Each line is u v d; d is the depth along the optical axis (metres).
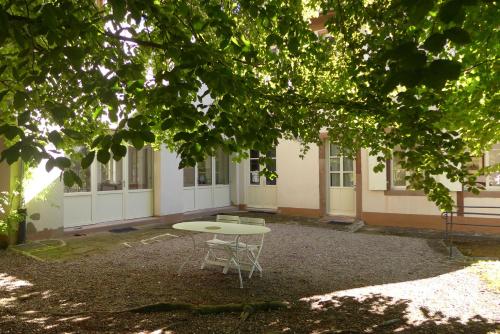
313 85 4.87
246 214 14.26
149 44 3.62
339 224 12.22
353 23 4.35
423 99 3.75
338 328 4.44
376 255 8.21
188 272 6.77
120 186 11.55
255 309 4.91
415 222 11.52
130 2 2.97
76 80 3.84
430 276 6.59
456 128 4.29
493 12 2.65
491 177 10.61
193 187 14.01
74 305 5.15
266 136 3.79
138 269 6.96
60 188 9.61
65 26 2.98
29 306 5.11
